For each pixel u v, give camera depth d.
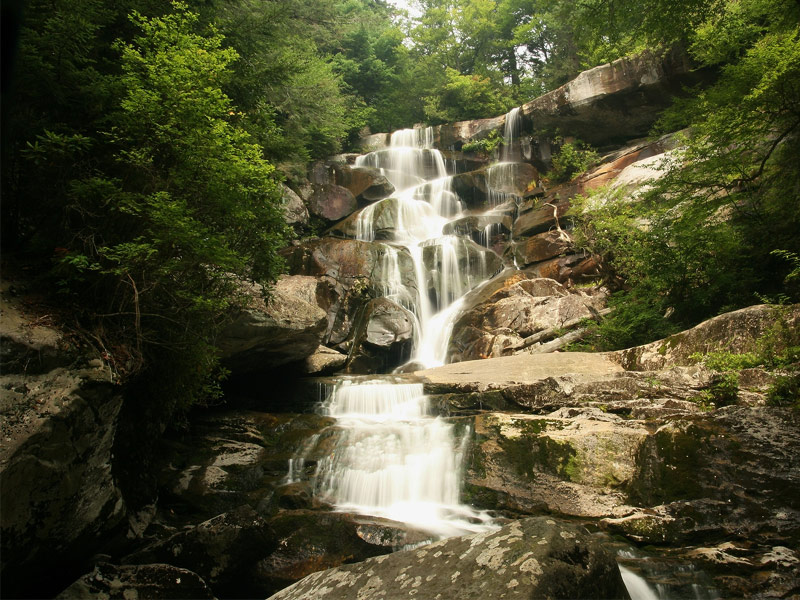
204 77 5.66
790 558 5.43
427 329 16.31
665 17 10.76
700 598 5.16
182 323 6.14
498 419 8.02
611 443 7.09
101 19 6.09
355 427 8.66
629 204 13.74
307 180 21.20
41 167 5.36
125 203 5.20
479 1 32.16
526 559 3.08
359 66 31.28
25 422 4.25
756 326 8.12
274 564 5.91
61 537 4.63
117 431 5.77
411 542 6.02
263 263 7.00
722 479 6.35
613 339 12.27
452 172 26.00
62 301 5.34
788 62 9.30
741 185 11.39
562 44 30.64
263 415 9.36
